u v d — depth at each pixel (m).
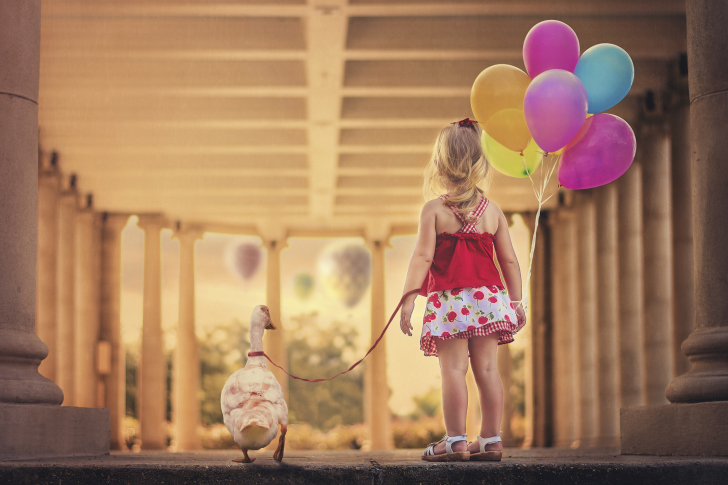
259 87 17.50
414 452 7.70
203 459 5.07
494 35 15.44
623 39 14.90
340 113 19.27
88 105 18.81
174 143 21.17
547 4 14.08
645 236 17.70
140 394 26.81
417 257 4.52
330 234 31.47
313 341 43.09
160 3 13.95
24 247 5.63
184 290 28.92
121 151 21.47
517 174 5.56
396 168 23.44
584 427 23.36
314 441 31.06
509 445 26.52
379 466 4.04
